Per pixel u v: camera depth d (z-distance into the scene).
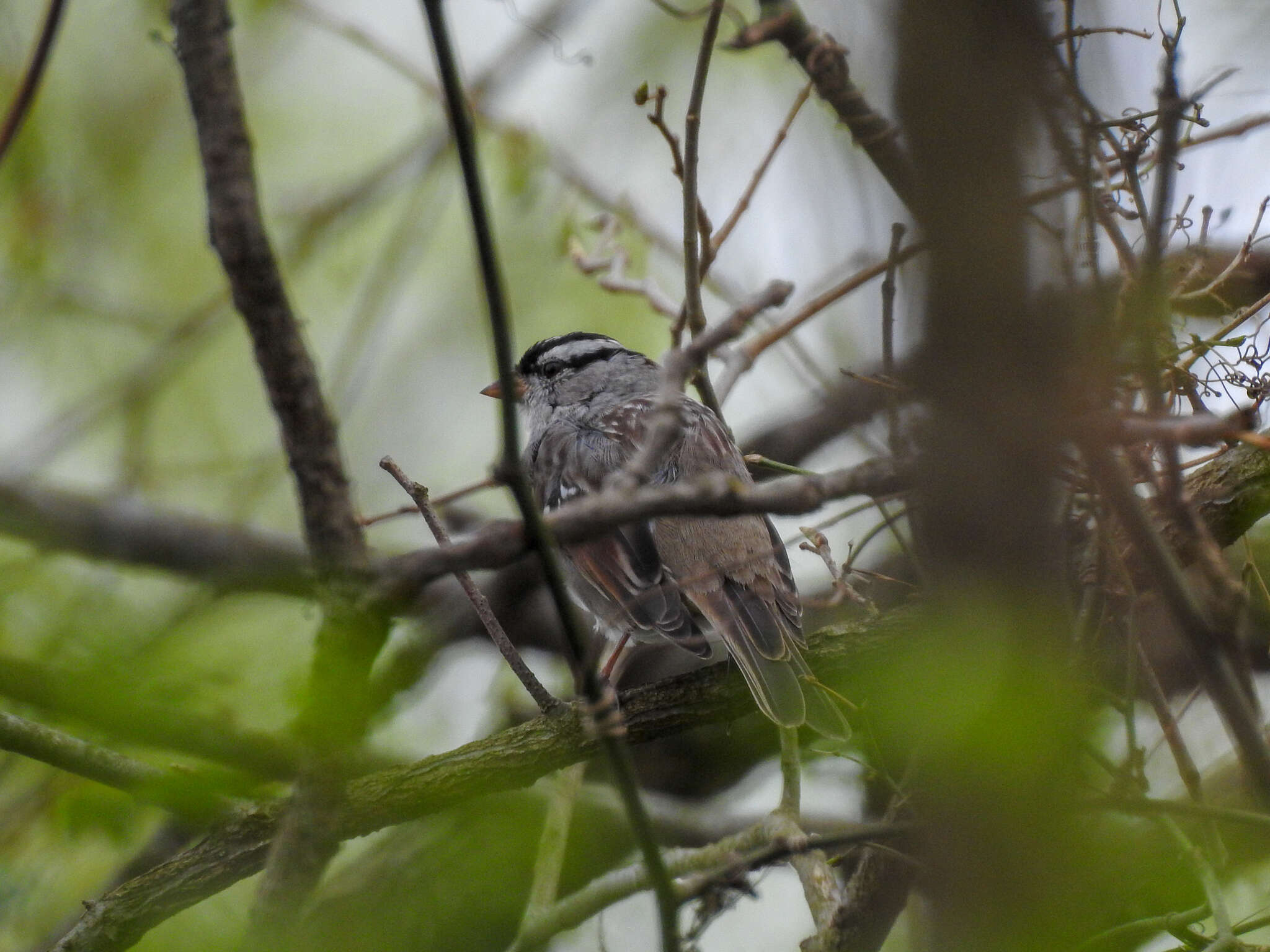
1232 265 6.29
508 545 4.25
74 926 6.18
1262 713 6.64
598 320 11.76
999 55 4.47
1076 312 4.54
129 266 12.16
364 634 4.29
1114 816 6.53
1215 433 4.29
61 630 6.49
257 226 4.24
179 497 11.87
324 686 4.41
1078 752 4.98
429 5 4.23
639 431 9.23
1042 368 4.42
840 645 6.95
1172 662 7.30
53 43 6.64
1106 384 4.67
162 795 5.48
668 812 9.45
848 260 8.16
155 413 12.09
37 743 6.04
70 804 6.28
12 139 6.63
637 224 10.40
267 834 6.21
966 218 4.37
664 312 9.03
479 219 4.27
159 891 6.17
